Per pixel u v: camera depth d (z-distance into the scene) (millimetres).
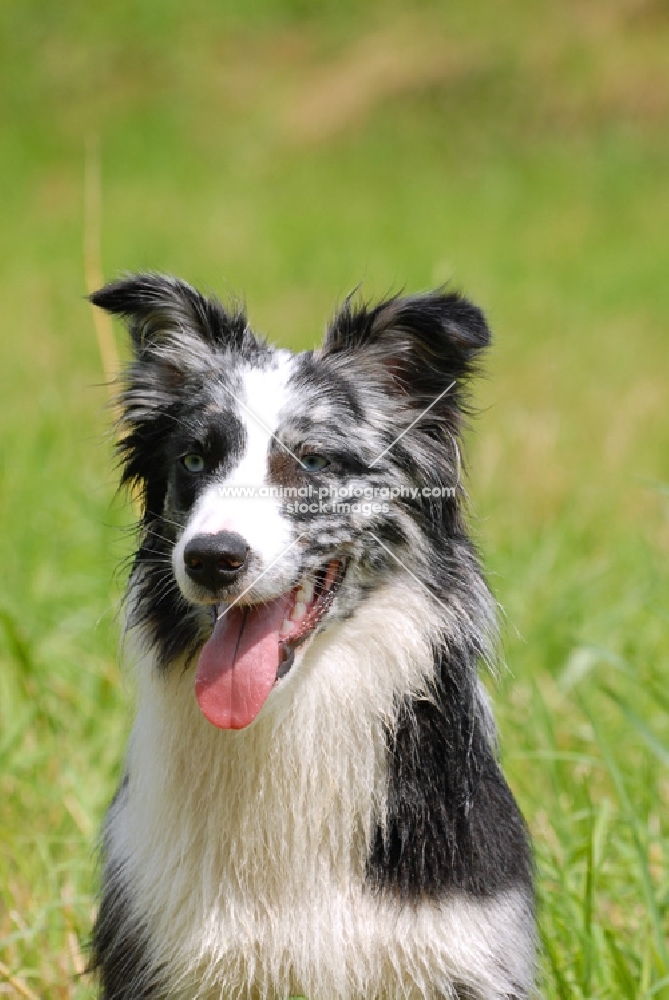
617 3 42375
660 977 6590
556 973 6395
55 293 24922
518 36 41719
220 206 33156
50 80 45938
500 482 14211
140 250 27797
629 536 12891
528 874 6402
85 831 7871
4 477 12742
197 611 6074
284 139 39688
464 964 5863
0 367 19172
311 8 49219
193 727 6086
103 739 8797
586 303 23641
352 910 5977
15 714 8898
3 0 51344
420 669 6152
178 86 44812
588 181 32688
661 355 20531
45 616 10211
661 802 8148
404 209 31812
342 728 6051
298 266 26016
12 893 7492
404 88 40750
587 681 9594
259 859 6027
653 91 37062
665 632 10461
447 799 6043
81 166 38312
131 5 50469
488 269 25625
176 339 6773
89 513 11820
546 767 8344
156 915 6074
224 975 6043
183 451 6250
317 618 6039
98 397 16875
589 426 16828
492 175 34000
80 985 6891
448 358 6469
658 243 27672
